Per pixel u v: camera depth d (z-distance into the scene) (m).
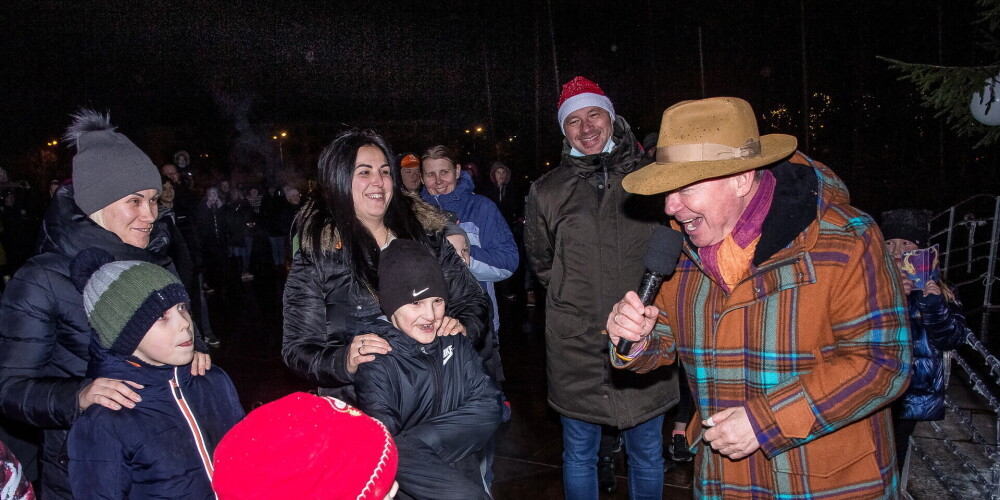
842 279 1.66
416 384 2.22
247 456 1.34
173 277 2.16
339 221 2.56
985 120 4.49
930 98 4.69
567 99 3.19
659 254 1.78
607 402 3.09
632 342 1.83
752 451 1.70
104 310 2.03
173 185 8.70
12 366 2.18
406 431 2.13
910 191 15.73
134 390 2.09
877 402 1.63
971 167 14.06
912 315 3.00
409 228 2.78
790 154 1.66
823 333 1.71
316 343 2.49
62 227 2.28
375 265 2.57
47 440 2.26
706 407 1.89
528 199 3.37
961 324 2.98
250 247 12.53
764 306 1.74
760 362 1.75
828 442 1.74
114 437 2.03
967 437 4.34
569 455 3.26
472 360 2.37
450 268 2.83
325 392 2.55
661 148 1.71
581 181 3.16
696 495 2.03
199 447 2.16
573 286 3.13
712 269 1.81
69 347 2.25
